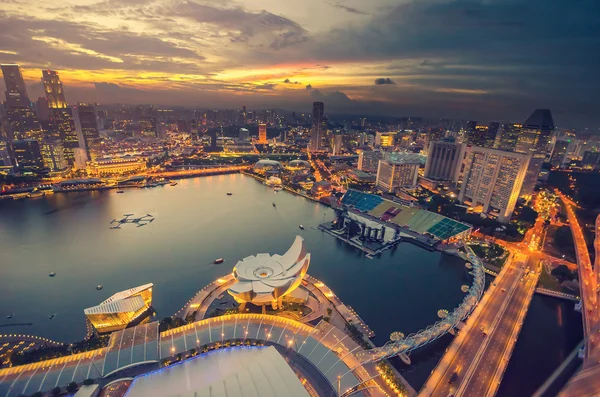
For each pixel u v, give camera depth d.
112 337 146.12
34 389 122.06
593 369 134.00
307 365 140.12
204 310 191.00
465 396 132.62
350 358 143.62
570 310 199.62
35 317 186.88
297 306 191.12
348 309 193.50
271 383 104.62
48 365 133.25
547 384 141.00
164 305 198.50
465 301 188.12
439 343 166.75
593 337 161.25
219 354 142.25
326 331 159.62
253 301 182.38
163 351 142.88
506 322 181.88
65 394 124.81
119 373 133.38
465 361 151.75
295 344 149.12
